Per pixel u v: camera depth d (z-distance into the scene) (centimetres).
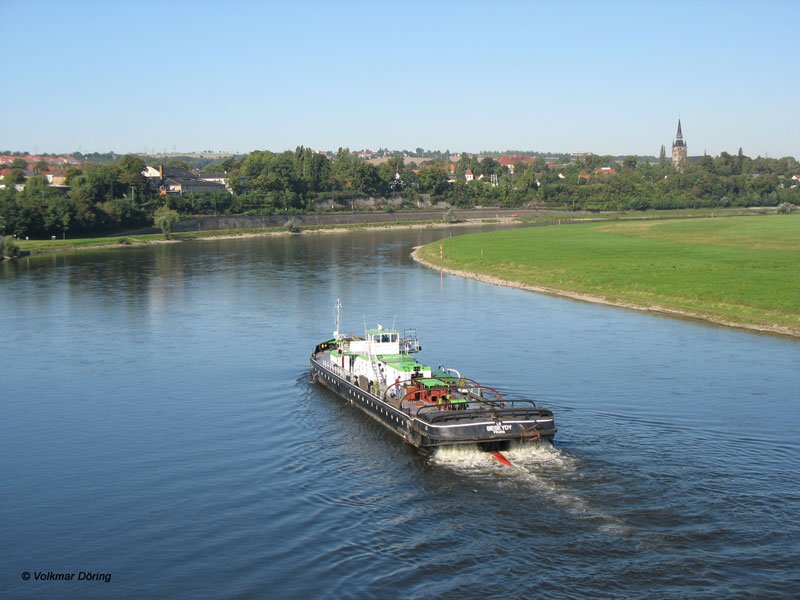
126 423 5316
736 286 10050
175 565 3375
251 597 3092
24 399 5956
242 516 3800
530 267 13325
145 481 4297
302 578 3200
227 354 7300
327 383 6012
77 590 3203
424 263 15512
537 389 5694
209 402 5753
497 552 3272
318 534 3562
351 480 4150
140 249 19938
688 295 9725
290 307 9894
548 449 4372
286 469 4372
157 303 10525
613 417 4991
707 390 5641
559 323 8500
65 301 10856
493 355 6850
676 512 3575
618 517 3541
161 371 6712
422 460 4331
